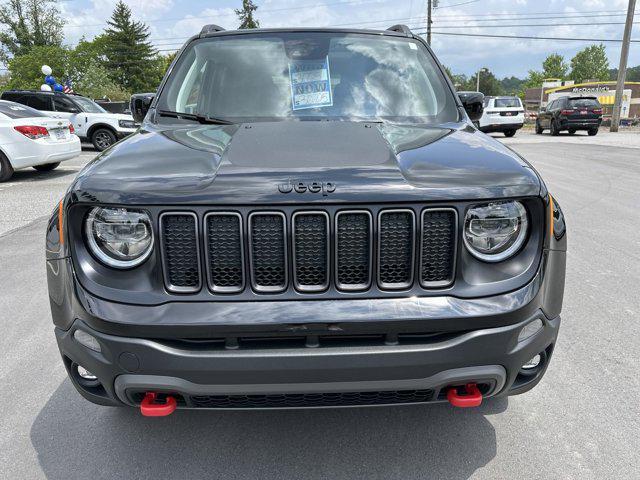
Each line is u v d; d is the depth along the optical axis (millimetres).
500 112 23078
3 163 10039
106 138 15359
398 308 1843
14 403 2783
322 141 2219
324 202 1819
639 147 16328
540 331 1988
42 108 15461
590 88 46219
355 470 2258
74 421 2621
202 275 1865
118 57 75750
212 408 1970
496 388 1979
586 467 2260
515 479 2197
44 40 65688
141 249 1879
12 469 2291
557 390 2838
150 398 1975
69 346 1985
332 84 2965
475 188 1878
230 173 1918
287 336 1847
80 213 1912
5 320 3811
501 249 1927
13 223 6773
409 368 1843
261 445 2424
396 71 3078
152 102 3045
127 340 1844
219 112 2865
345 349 1830
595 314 3779
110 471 2273
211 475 2240
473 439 2449
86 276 1909
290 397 1937
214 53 3164
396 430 2518
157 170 1982
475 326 1861
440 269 1907
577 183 9328
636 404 2711
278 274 1877
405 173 1942
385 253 1880
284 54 3127
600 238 5785
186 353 1828
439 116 2877
